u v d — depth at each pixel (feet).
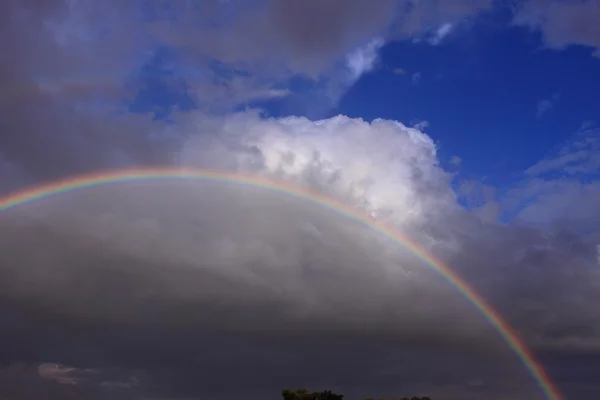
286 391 250.98
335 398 249.75
